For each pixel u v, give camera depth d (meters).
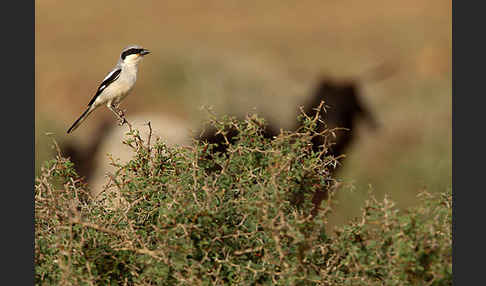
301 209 14.76
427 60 52.75
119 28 63.03
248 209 14.12
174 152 15.78
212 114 16.02
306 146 15.65
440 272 13.20
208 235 14.10
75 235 14.38
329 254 14.40
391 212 13.58
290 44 56.47
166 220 13.70
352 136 36.31
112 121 39.44
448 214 13.88
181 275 13.53
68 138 37.53
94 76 51.34
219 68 47.50
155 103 44.62
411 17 63.69
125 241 14.12
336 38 59.47
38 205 15.08
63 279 13.66
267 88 41.56
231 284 14.04
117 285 14.56
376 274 14.02
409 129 43.88
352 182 14.48
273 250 13.98
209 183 14.66
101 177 31.59
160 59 50.09
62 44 58.62
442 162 39.72
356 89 36.59
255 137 15.52
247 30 61.81
